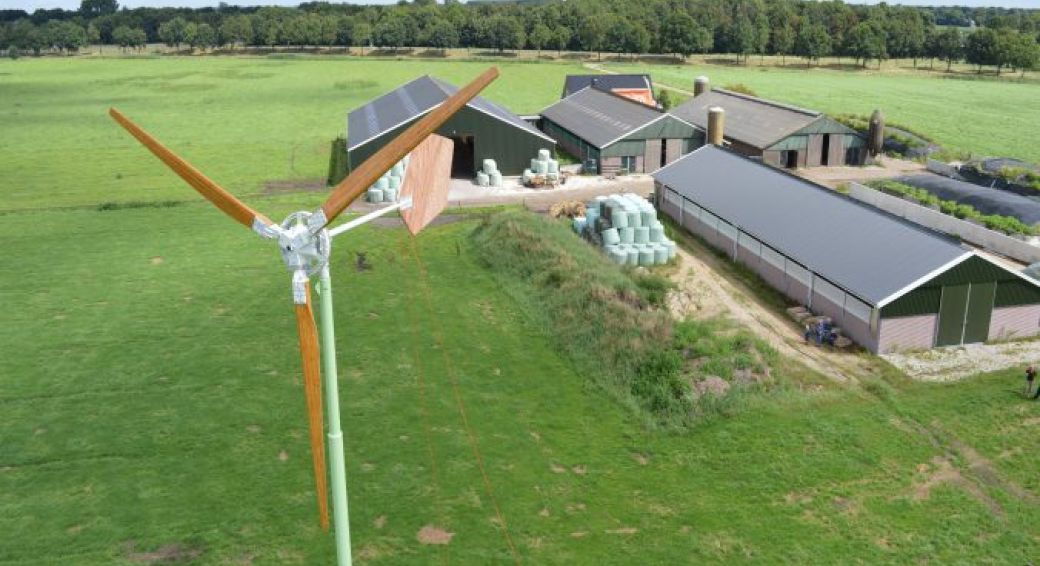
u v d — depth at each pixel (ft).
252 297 146.51
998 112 370.73
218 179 242.99
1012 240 167.63
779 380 110.83
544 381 114.93
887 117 351.46
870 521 82.74
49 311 139.64
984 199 192.75
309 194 223.30
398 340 128.06
